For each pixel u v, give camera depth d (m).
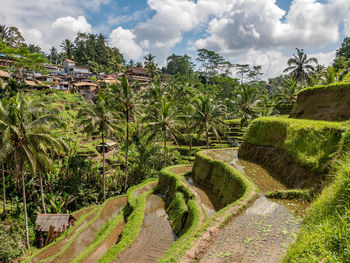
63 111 52.47
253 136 21.67
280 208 11.37
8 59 61.97
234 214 11.16
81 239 21.58
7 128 16.77
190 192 19.33
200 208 16.36
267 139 19.80
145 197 24.20
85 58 90.81
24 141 18.31
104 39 99.19
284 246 8.06
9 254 19.27
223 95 80.00
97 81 75.50
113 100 35.03
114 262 13.66
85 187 32.34
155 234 16.73
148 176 36.16
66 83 74.38
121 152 41.47
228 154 23.83
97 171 33.53
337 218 4.94
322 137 13.31
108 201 29.80
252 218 10.66
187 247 9.12
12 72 58.97
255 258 7.73
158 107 38.91
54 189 30.14
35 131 19.11
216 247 8.91
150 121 33.28
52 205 26.67
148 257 13.80
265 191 13.76
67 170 31.61
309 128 14.47
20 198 27.61
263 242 8.62
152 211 20.98
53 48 112.25
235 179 16.22
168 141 52.91
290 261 4.67
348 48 66.56
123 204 28.83
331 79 30.81
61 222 23.78
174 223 17.75
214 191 19.20
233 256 8.12
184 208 17.77
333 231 4.46
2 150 17.06
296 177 14.05
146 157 38.34
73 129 46.75
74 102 60.91
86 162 33.81
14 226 22.64
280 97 52.34
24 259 19.53
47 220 23.77
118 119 30.89
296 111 22.33
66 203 28.42
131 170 36.62
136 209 21.19
